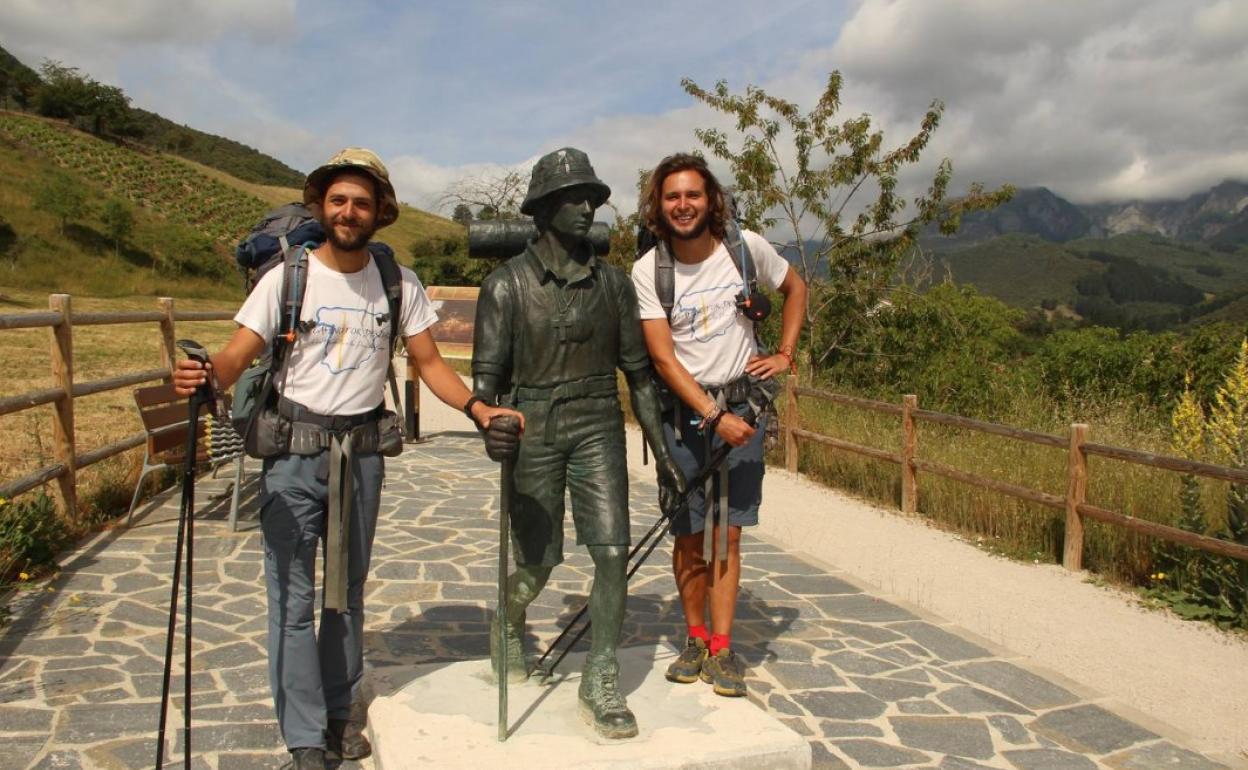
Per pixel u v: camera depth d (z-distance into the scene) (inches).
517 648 148.6
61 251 1870.1
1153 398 499.5
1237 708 175.6
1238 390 298.4
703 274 151.3
